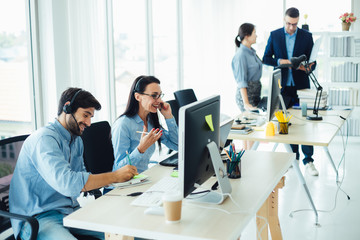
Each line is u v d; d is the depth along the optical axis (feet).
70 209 7.17
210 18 21.58
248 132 11.09
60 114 7.06
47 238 6.49
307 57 16.02
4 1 11.07
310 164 15.43
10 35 11.34
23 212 6.88
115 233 5.43
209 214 5.68
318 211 11.81
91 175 6.60
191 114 5.69
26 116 12.12
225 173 6.37
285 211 11.85
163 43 20.26
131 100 8.61
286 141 10.14
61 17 12.23
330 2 21.40
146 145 7.82
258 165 8.04
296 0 21.61
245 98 14.74
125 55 17.25
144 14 18.60
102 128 8.62
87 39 13.28
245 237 10.16
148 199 6.21
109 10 15.57
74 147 7.41
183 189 5.73
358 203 12.37
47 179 6.65
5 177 7.00
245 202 6.09
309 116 13.02
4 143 7.06
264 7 21.44
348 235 10.24
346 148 19.36
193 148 5.79
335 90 20.67
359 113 20.65
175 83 21.67
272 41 16.10
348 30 20.39
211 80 21.93
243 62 14.58
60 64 12.29
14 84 11.60
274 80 11.21
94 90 13.71
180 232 5.13
